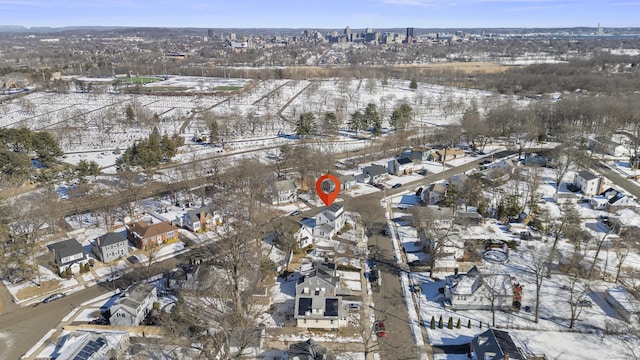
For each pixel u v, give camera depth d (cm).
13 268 8238
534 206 10525
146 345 6331
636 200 11269
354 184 12625
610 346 6334
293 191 11612
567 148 13762
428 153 14888
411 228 10106
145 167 13088
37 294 7669
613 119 16375
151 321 6950
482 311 7194
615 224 9694
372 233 9925
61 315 7100
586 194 11625
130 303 6862
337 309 6862
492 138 17225
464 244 9106
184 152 15538
